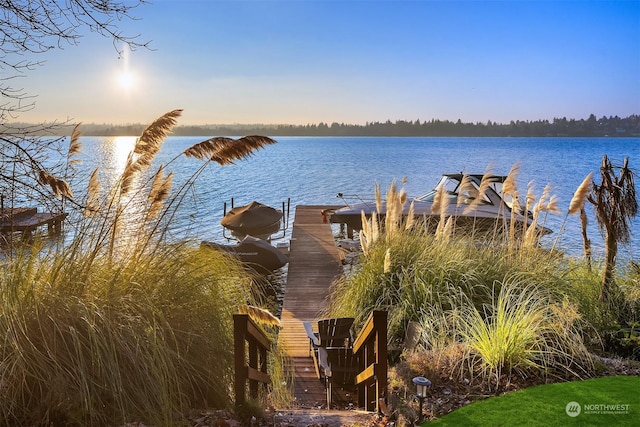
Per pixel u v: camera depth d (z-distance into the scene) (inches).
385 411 142.1
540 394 145.1
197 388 149.6
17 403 124.2
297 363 242.2
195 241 200.2
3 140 153.2
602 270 230.8
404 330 223.1
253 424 137.5
